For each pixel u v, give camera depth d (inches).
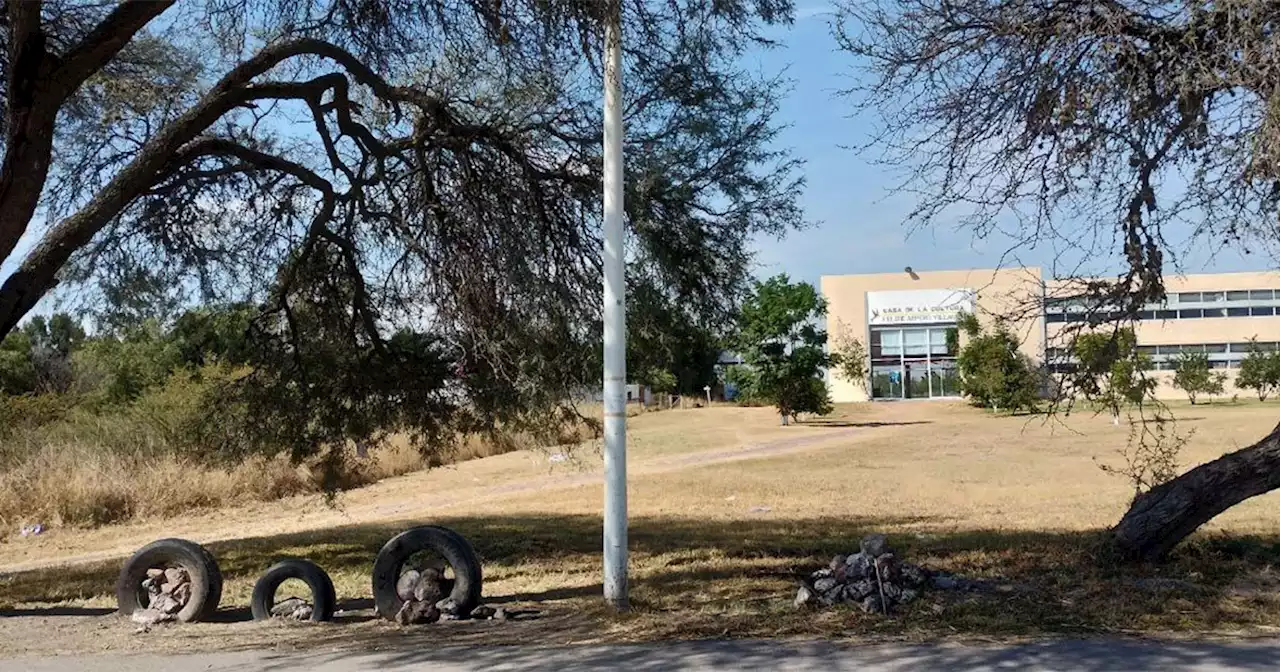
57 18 450.0
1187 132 314.3
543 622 339.9
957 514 629.3
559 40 382.0
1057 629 293.0
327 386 480.7
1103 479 865.5
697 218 438.0
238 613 388.2
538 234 436.8
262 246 479.5
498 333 432.5
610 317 346.0
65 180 470.0
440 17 415.2
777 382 1909.4
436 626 341.7
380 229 465.1
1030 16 332.5
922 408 2358.5
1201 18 310.2
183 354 590.9
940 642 280.7
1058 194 339.0
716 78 416.5
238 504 849.5
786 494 792.3
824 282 2736.2
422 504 829.8
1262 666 247.9
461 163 442.9
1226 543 410.3
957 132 348.8
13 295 374.3
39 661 296.0
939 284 2687.0
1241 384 2279.8
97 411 1112.2
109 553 627.2
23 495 765.3
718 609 336.5
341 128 445.4
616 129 343.3
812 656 268.4
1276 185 301.6
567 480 995.3
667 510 707.4
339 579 471.8
